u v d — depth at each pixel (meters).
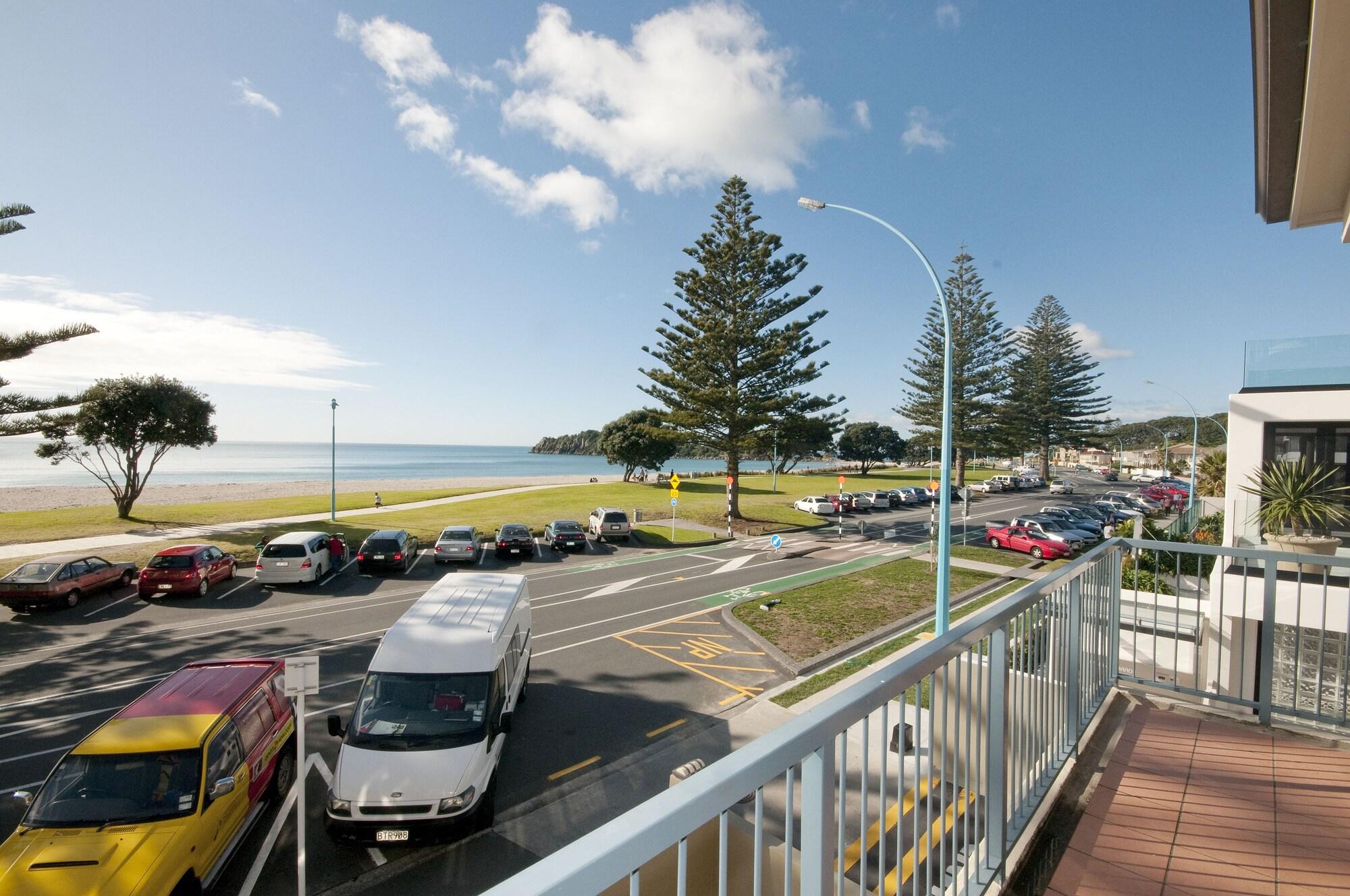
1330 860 2.55
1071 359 66.00
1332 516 10.65
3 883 5.54
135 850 5.83
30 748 10.01
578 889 0.91
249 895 6.68
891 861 3.72
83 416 30.55
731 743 10.18
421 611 9.49
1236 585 9.69
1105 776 3.31
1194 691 4.39
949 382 11.95
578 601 19.39
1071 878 2.48
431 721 7.84
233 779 6.67
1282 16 5.25
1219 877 2.46
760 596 19.69
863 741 1.69
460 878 7.02
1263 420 12.54
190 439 33.75
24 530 28.97
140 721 6.89
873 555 27.59
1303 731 3.84
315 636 15.56
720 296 37.50
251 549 25.00
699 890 2.95
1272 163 7.47
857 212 13.30
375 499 41.69
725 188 36.81
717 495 51.66
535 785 8.93
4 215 17.31
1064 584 3.55
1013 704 2.91
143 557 22.39
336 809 7.03
